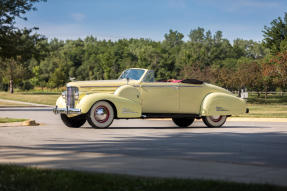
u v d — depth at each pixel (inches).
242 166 255.8
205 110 628.1
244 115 1042.7
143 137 461.1
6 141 415.8
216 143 403.2
